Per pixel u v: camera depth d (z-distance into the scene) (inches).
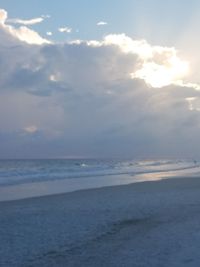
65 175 1806.1
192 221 619.5
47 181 1492.4
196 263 381.7
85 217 673.0
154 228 573.3
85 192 1093.1
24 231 560.7
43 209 767.7
